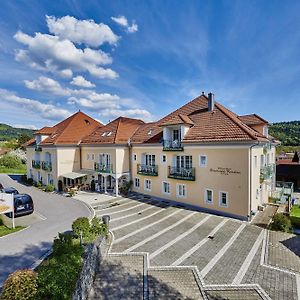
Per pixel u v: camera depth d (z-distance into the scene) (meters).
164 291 9.40
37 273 7.95
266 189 25.09
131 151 29.44
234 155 19.09
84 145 32.84
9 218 18.92
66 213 20.69
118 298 8.95
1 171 54.50
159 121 29.25
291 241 14.51
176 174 23.28
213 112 23.16
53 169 32.59
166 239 14.74
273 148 29.94
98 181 31.48
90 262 10.02
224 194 19.98
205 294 9.20
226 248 13.43
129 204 23.91
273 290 9.47
